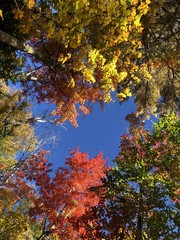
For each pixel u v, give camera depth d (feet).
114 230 29.81
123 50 30.55
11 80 40.98
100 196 32.68
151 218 25.95
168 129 31.73
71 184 45.60
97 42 26.73
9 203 41.75
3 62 38.32
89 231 31.07
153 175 30.04
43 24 24.88
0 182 44.34
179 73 52.70
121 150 33.55
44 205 44.39
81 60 26.76
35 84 44.60
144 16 33.40
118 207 29.37
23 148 52.08
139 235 27.43
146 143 32.58
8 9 32.14
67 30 23.13
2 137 47.01
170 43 44.39
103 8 23.04
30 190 44.70
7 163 55.01
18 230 39.11
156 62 41.88
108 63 29.04
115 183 30.07
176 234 25.13
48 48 35.12
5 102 44.73
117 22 24.23
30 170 45.78
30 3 21.94
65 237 42.98
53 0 22.45
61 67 34.12
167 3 38.81
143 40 40.96
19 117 46.73
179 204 26.86
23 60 39.81
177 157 30.01
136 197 28.73
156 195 27.17
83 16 22.43
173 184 28.09
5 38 25.76
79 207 44.86
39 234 47.47
